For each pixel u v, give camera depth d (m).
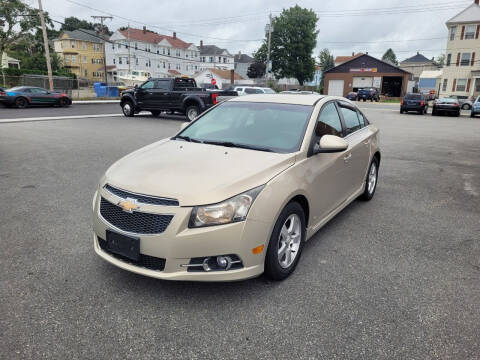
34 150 8.87
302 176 3.25
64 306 2.76
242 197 2.74
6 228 4.21
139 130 12.84
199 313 2.71
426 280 3.28
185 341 2.42
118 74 74.56
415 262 3.62
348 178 4.39
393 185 6.59
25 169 7.01
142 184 2.85
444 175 7.42
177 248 2.65
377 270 3.43
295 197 3.25
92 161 7.79
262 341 2.43
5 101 22.61
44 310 2.70
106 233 2.92
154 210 2.70
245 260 2.76
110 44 76.31
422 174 7.49
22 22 48.19
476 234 4.38
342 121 4.45
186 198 2.68
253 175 2.91
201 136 3.96
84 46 75.88
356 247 3.93
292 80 87.44
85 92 40.09
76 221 4.45
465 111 33.94
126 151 8.93
